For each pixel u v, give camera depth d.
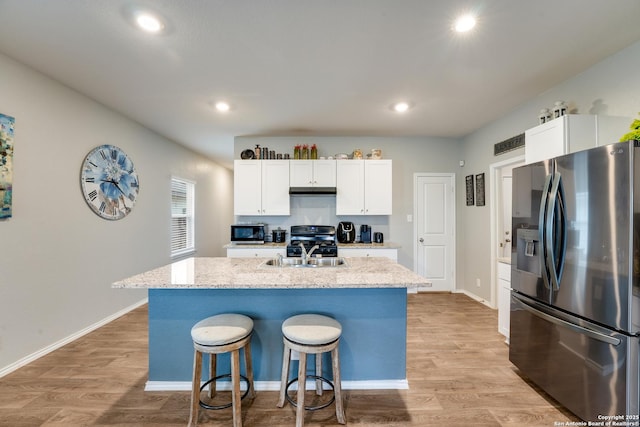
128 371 2.20
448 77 2.49
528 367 2.01
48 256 2.47
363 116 3.47
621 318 1.40
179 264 2.31
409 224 4.46
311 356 2.02
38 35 1.90
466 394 1.94
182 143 4.75
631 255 1.37
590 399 1.55
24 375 2.13
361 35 1.91
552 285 1.78
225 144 4.82
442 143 4.47
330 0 1.58
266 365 2.01
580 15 1.70
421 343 2.70
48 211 2.47
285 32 1.88
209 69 2.35
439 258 4.47
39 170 2.39
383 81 2.56
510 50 2.08
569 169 1.66
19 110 2.23
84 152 2.85
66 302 2.64
